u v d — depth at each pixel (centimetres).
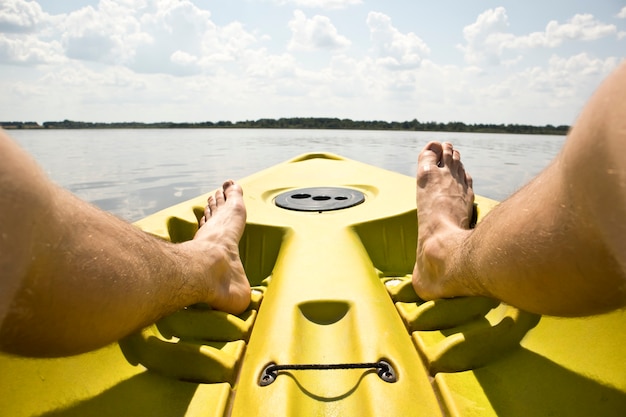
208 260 116
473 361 100
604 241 55
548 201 66
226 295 122
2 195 53
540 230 67
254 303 139
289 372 96
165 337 113
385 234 176
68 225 64
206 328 116
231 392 97
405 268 172
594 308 67
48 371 92
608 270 58
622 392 89
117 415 89
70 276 63
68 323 65
